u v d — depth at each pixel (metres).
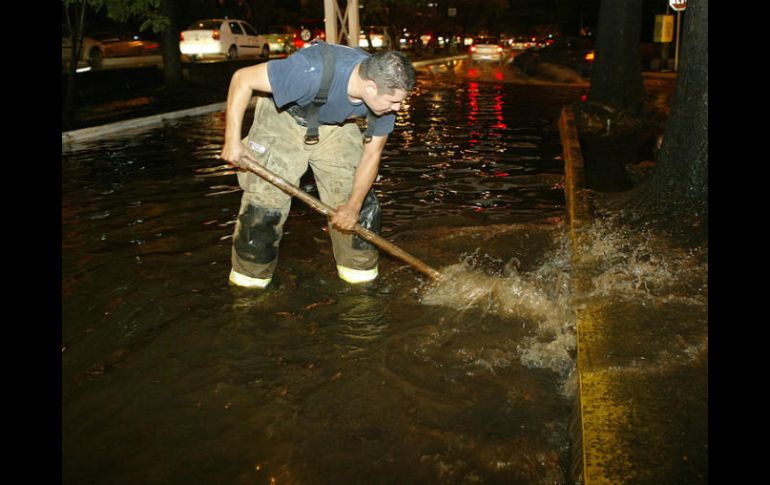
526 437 2.51
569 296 3.58
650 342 2.74
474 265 4.30
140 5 11.76
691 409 2.25
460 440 2.51
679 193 4.57
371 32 28.88
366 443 2.51
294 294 3.94
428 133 9.91
